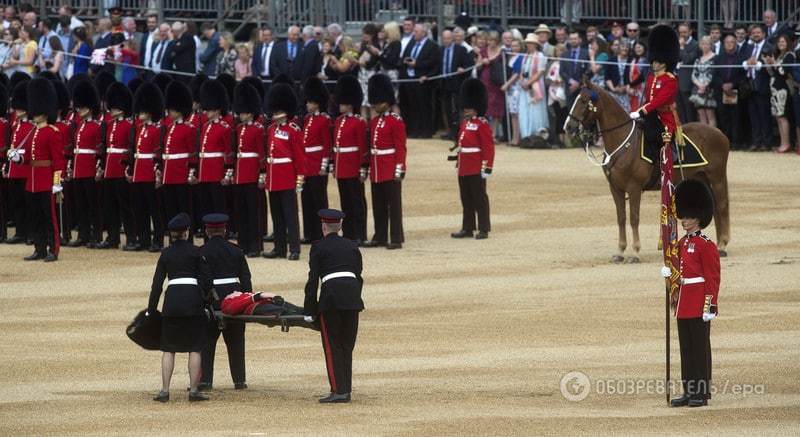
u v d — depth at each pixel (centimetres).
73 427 5944
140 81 12675
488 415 6025
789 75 14575
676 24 15862
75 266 10600
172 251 6594
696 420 5897
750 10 15600
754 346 7350
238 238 10875
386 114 11012
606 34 16250
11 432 5862
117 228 11512
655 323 8000
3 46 16150
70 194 11756
